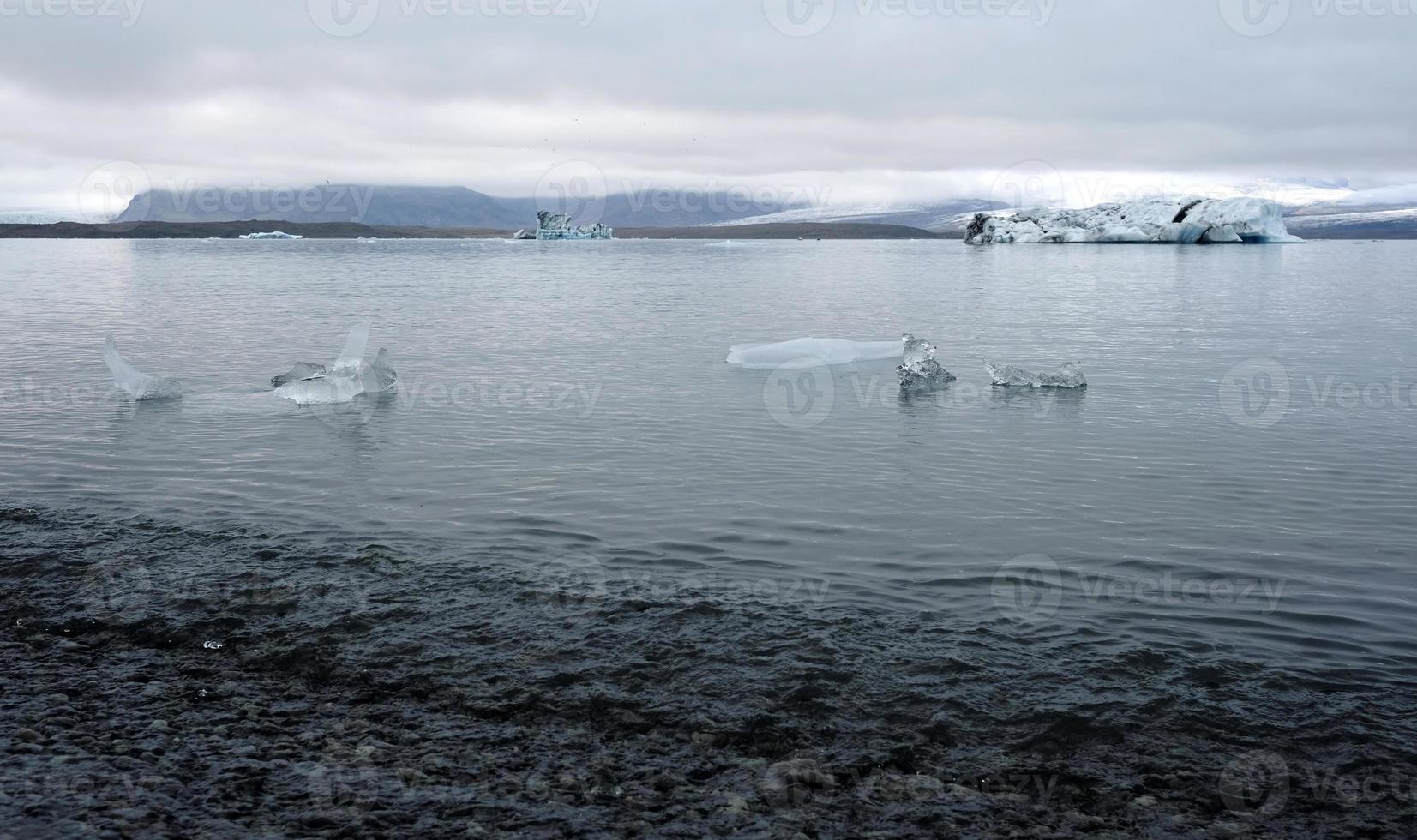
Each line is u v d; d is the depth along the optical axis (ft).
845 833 14.42
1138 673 19.10
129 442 37.60
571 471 34.04
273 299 109.81
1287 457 36.29
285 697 18.42
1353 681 18.85
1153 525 28.40
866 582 23.79
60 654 20.02
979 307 101.40
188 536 26.58
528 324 83.56
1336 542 26.89
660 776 15.83
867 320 87.45
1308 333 75.82
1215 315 91.04
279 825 14.53
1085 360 61.46
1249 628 21.24
